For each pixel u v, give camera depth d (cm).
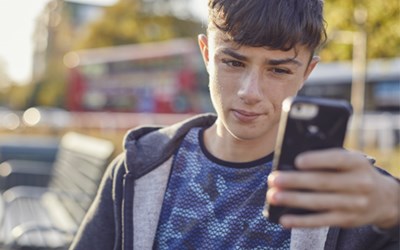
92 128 1513
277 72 147
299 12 147
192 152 169
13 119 2422
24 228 374
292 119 108
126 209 166
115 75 1792
